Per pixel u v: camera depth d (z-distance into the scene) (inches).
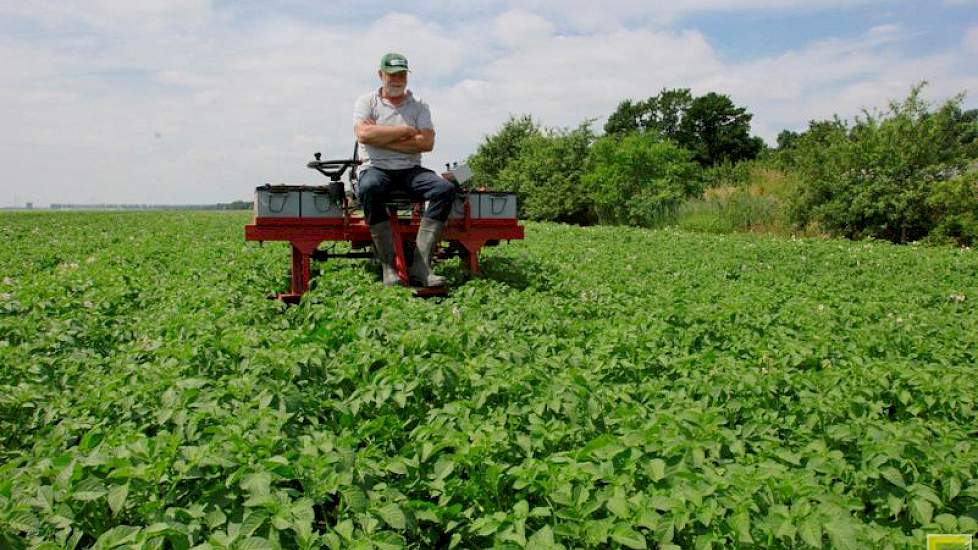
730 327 286.8
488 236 379.6
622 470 139.3
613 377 217.5
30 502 120.5
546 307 302.7
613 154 1307.8
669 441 148.3
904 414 203.3
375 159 335.0
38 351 229.9
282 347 216.7
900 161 837.2
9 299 292.7
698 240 765.9
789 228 947.3
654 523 119.7
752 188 1184.2
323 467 134.1
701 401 190.4
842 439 165.3
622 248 658.8
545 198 1413.6
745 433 170.7
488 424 161.2
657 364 228.8
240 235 823.1
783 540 120.3
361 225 353.7
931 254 637.9
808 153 932.6
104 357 239.3
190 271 421.7
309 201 345.1
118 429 156.1
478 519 127.8
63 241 676.1
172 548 121.4
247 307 304.2
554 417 174.2
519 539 117.7
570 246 671.8
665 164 1264.8
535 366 203.8
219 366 205.6
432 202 337.4
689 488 128.2
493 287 346.3
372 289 323.6
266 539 113.8
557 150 1462.8
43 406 179.8
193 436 150.6
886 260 575.5
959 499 144.4
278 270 455.8
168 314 280.4
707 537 118.2
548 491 133.2
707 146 3038.9
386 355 205.9
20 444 171.3
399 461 143.4
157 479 128.7
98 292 333.4
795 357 235.8
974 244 764.6
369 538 117.6
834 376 210.2
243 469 128.8
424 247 339.6
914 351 264.2
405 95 343.0
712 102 3011.8
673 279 444.5
